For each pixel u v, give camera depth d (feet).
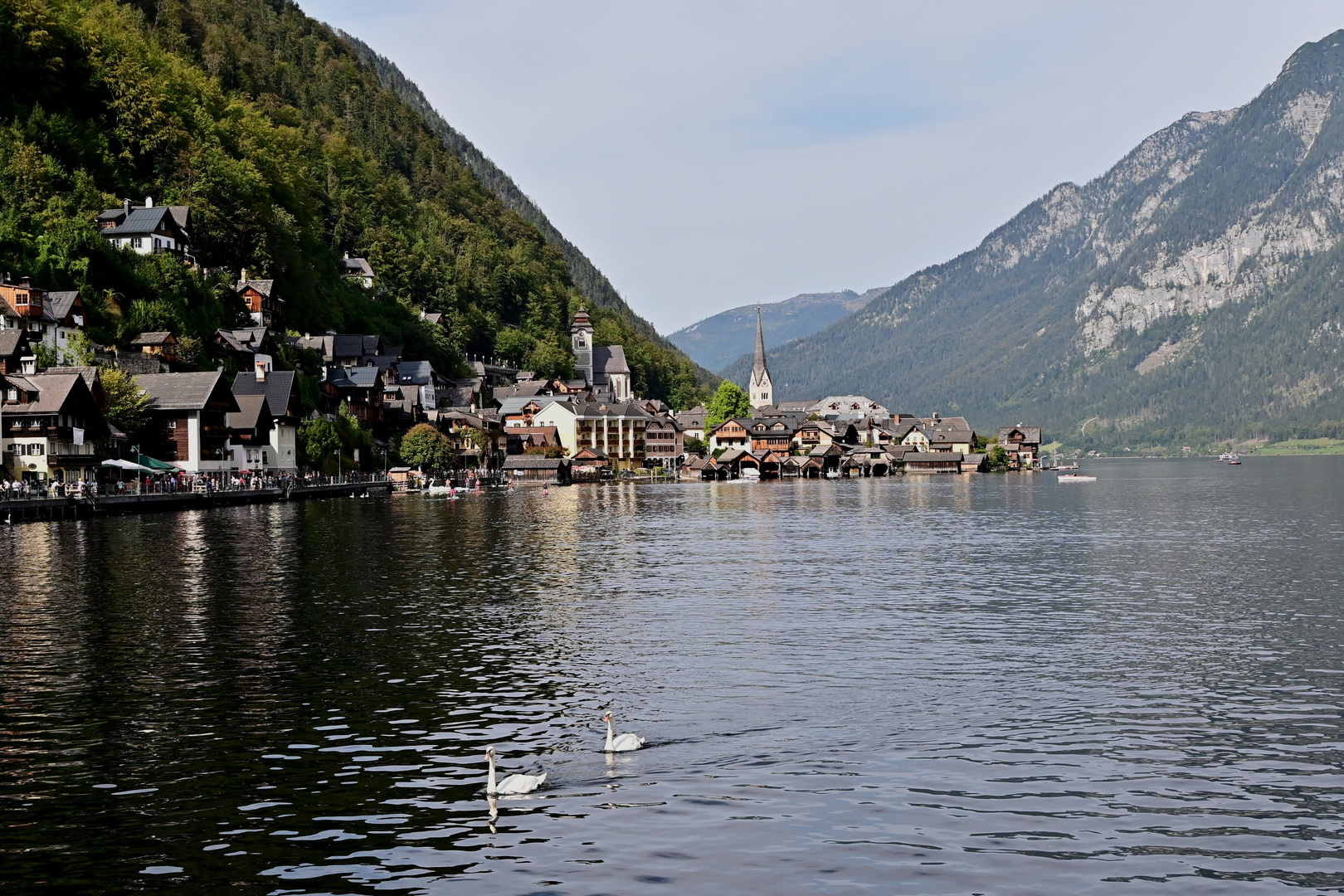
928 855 101.30
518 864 99.30
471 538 367.86
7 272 557.33
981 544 355.56
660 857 100.73
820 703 148.15
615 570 282.97
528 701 149.07
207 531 370.94
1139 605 226.99
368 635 191.52
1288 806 112.37
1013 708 145.69
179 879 96.58
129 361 570.87
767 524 442.50
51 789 116.26
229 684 156.97
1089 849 102.58
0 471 428.15
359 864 99.50
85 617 206.59
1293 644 185.78
